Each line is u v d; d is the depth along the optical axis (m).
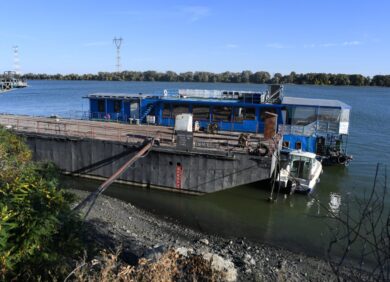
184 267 8.84
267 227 20.38
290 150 28.38
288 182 25.02
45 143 27.16
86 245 9.48
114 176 19.33
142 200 23.62
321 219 21.39
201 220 21.09
